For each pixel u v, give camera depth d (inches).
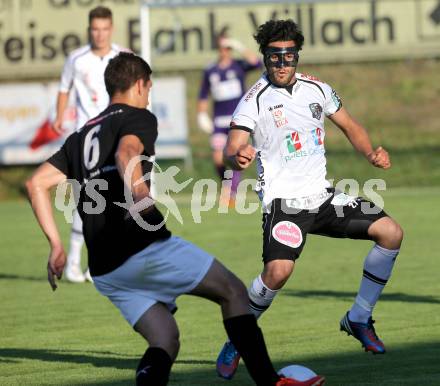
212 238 1508.4
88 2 2239.2
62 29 2245.3
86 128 537.0
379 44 2272.4
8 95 2161.7
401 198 1996.8
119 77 538.0
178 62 2236.7
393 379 618.2
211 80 1955.0
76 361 714.2
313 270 1178.0
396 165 2335.1
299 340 764.0
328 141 2464.3
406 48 2272.4
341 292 1010.7
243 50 1958.7
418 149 2410.2
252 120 684.7
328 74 2706.7
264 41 681.6
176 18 2218.3
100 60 1104.2
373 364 666.8
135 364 695.7
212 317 892.0
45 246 1498.5
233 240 1480.1
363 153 710.5
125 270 517.7
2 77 2425.0
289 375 543.8
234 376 649.6
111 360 713.6
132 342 786.2
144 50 1932.8
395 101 2618.1
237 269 1192.8
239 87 1951.3
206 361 699.4
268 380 529.0
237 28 2251.5
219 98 1946.4
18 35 2251.5
